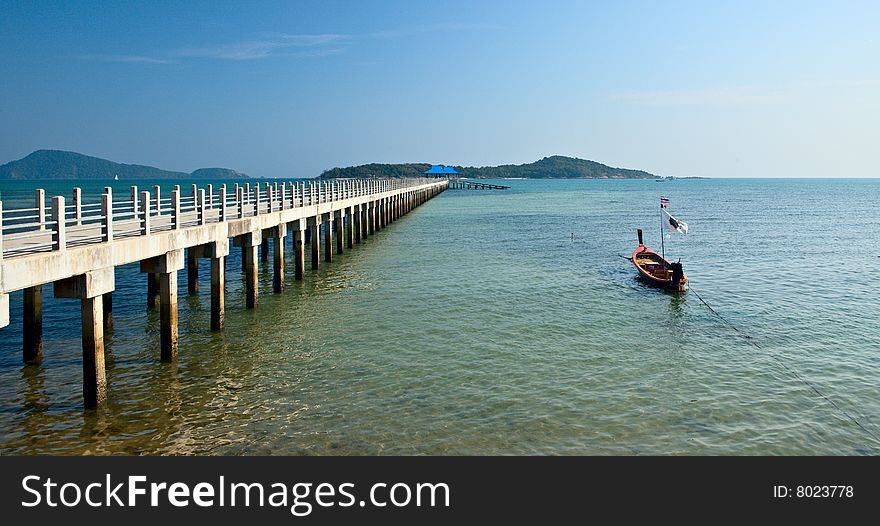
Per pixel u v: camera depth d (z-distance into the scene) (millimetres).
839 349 17922
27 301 16656
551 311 22641
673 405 13812
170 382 15336
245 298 25359
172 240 16422
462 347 18141
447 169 166875
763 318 21594
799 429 12703
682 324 20797
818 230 54625
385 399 14156
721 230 54969
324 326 20672
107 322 20266
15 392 14609
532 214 76250
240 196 21812
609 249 40906
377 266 33688
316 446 12008
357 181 43781
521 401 14000
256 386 15039
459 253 38875
